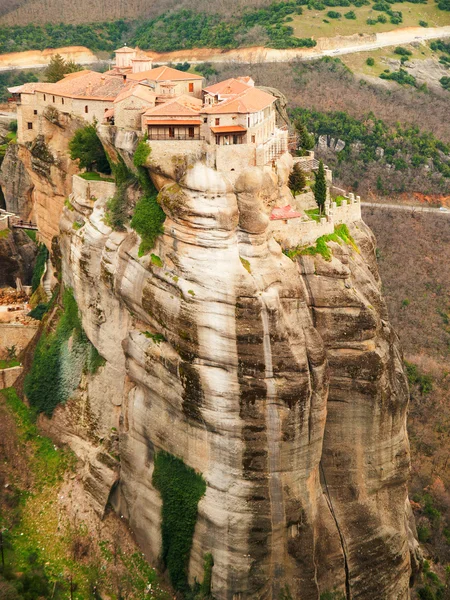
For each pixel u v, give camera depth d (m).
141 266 99.31
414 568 112.56
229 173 94.75
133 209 103.88
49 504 107.69
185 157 96.38
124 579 100.94
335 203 106.75
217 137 95.75
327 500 101.19
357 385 99.62
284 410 93.81
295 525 96.31
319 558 99.38
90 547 103.31
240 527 95.00
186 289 94.19
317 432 96.69
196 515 97.25
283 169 104.06
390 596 103.62
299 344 94.75
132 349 101.50
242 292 92.50
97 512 105.00
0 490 109.12
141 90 109.06
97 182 112.94
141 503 102.62
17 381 120.50
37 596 96.88
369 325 99.06
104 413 108.44
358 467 101.56
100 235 107.25
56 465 110.81
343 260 101.38
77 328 114.25
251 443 94.06
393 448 102.81
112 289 104.19
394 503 104.19
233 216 93.62
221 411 93.94
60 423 113.44
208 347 93.56
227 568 95.75
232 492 94.94
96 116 121.81
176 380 96.19
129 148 104.44
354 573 101.56
